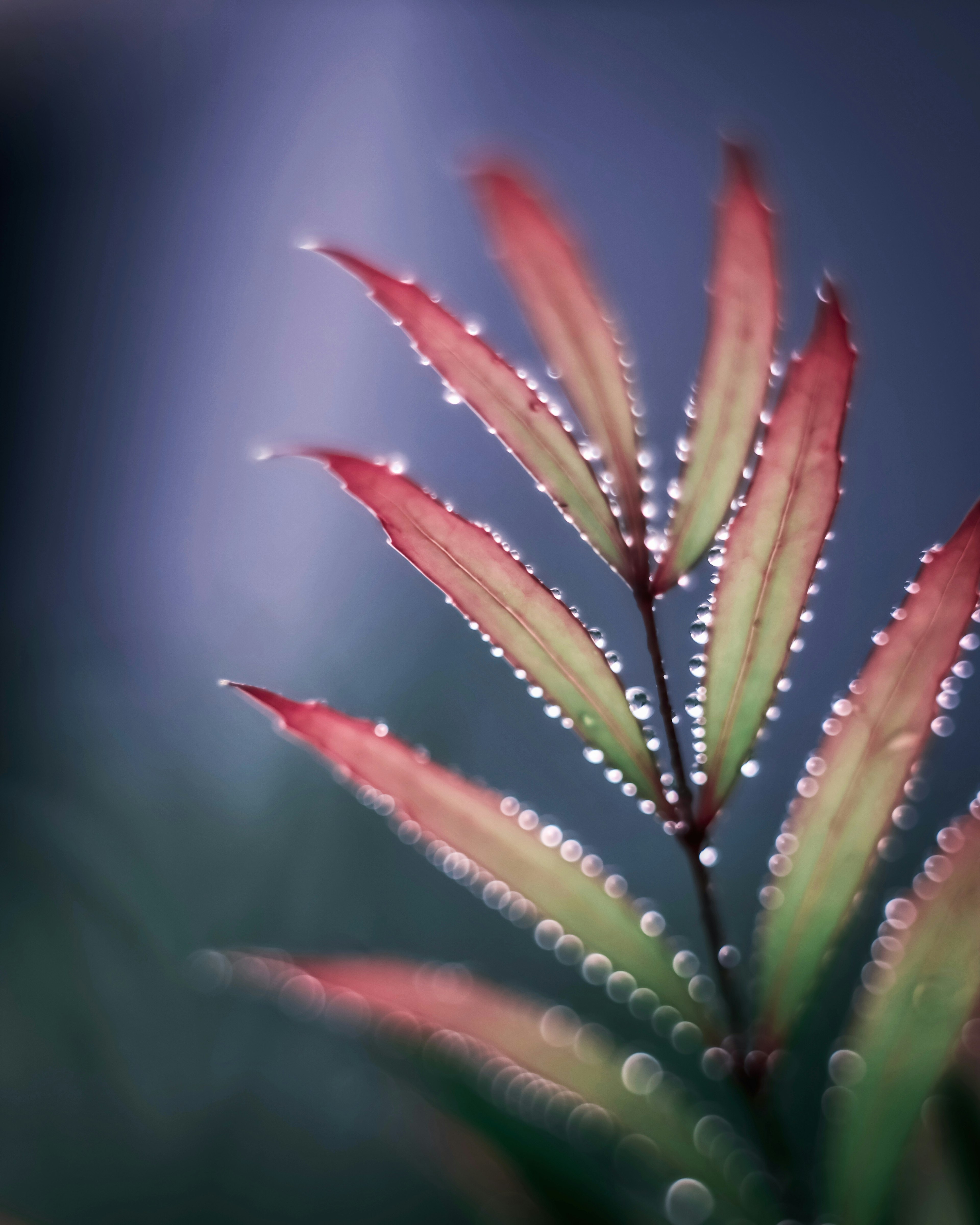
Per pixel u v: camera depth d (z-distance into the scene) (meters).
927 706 0.25
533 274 0.24
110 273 0.80
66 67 0.77
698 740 0.24
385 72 0.73
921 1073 0.25
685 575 0.24
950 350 0.59
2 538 0.76
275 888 0.54
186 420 0.76
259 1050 0.47
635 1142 0.27
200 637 0.69
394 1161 0.45
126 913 0.51
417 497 0.24
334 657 0.65
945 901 0.26
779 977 0.25
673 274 0.64
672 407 0.62
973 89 0.61
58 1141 0.45
